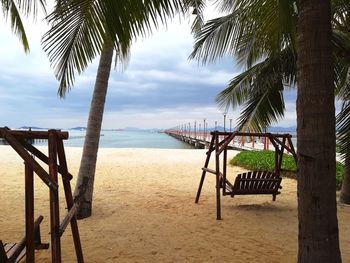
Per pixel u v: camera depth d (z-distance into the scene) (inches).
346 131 247.1
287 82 353.4
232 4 317.4
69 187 148.4
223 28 323.6
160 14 147.6
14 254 122.9
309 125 117.7
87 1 147.2
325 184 116.7
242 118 390.0
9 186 405.1
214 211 292.5
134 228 241.1
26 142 134.8
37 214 282.2
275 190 304.5
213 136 302.8
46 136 129.8
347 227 244.1
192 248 199.6
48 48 155.6
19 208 301.1
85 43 154.7
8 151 895.1
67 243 207.9
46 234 227.6
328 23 118.2
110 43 161.5
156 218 269.1
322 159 116.5
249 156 646.5
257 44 333.4
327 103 116.7
